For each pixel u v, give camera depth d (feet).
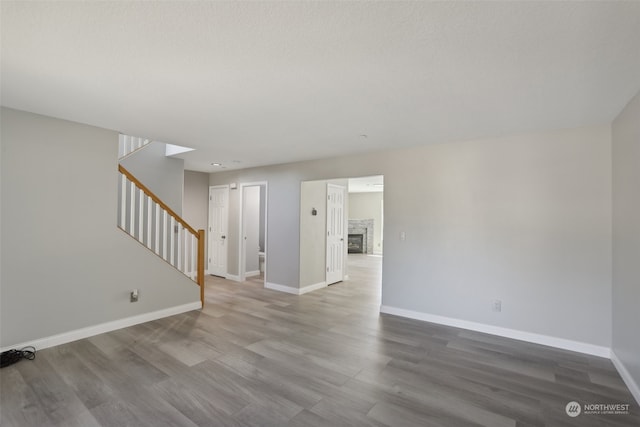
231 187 21.93
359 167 15.71
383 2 4.68
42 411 7.23
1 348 9.72
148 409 7.35
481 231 12.56
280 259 19.08
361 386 8.48
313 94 8.26
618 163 9.60
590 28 5.27
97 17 5.11
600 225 10.48
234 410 7.36
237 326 12.88
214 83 7.64
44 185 10.48
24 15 5.05
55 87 7.97
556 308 11.16
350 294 18.45
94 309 11.68
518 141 11.86
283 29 5.41
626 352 8.83
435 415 7.29
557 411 7.50
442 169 13.39
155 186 17.04
